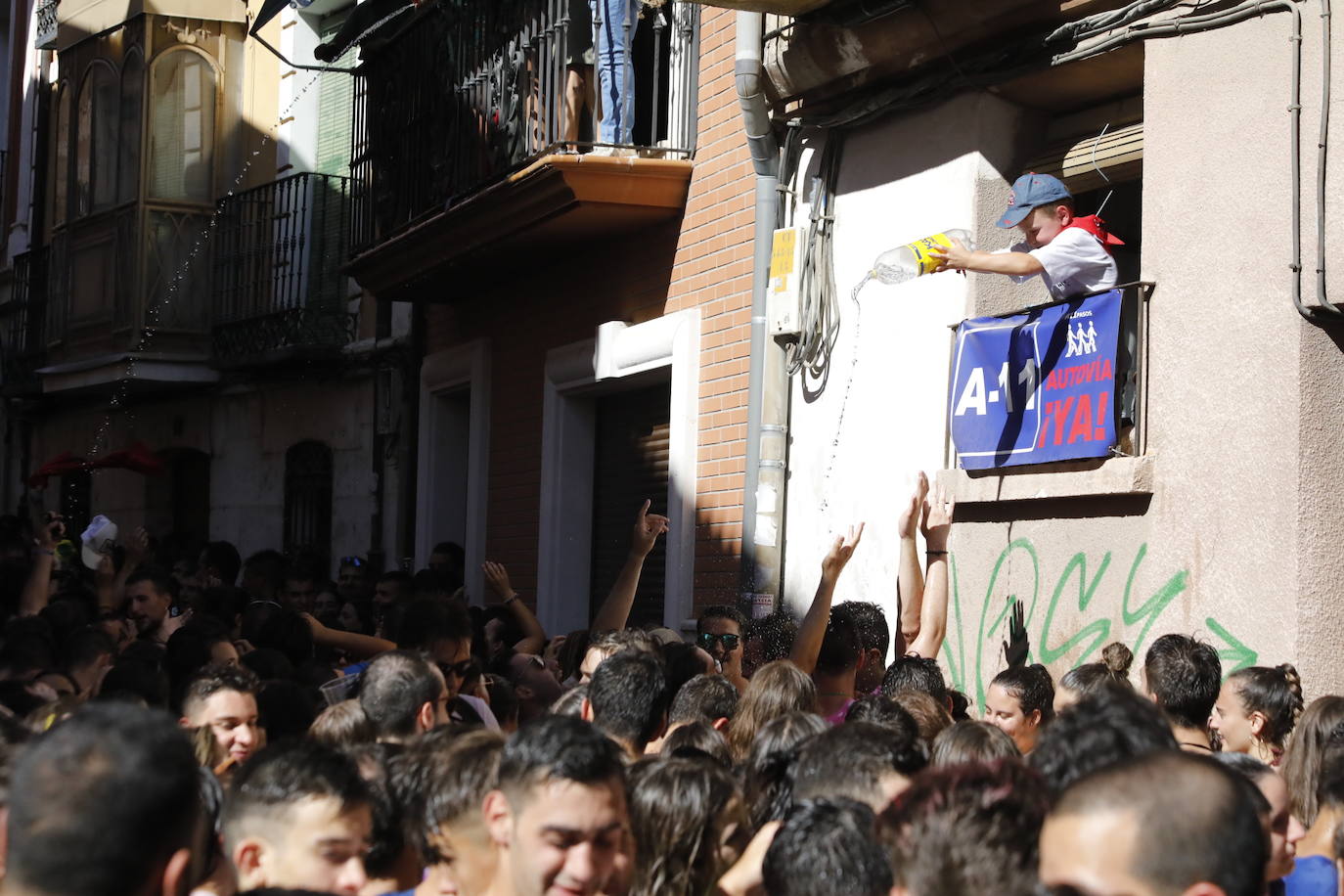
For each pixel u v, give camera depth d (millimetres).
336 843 3348
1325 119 6559
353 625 10742
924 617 7238
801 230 9688
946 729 4375
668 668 6250
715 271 10602
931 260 7164
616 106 11031
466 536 14039
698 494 10641
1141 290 7254
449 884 3533
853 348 9328
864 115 9172
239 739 4906
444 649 6586
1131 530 7250
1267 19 6855
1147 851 2127
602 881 3205
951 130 8664
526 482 12938
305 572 11406
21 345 20828
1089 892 2145
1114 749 2912
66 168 19188
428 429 14617
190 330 17500
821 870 2881
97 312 18125
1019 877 2359
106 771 2344
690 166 10891
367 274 13781
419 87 13188
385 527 15414
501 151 11875
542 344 12828
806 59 9250
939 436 8555
